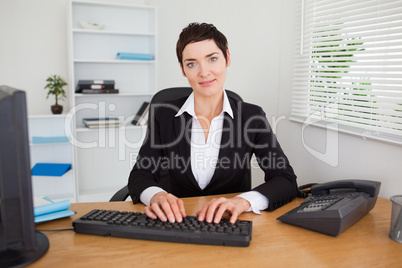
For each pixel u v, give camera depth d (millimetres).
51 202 1310
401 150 1440
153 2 3748
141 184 1462
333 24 1889
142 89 3777
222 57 1473
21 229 877
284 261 953
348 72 1787
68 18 3229
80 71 3535
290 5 2176
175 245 1041
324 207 1158
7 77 3350
